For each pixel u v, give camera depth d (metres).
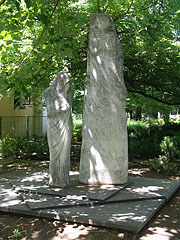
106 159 6.80
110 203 5.55
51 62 10.30
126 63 12.16
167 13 12.26
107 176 6.79
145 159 11.95
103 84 6.95
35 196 5.88
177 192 6.98
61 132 6.43
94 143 6.86
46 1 5.57
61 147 6.43
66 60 11.21
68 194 5.88
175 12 11.88
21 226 4.84
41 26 9.91
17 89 4.64
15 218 5.17
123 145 6.94
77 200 5.58
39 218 5.08
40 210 5.11
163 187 6.78
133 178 7.84
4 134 18.80
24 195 5.95
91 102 7.00
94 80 7.02
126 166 7.00
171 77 13.17
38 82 11.50
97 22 7.04
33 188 6.36
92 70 7.07
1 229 4.76
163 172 9.55
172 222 5.10
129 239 4.28
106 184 6.79
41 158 12.47
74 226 4.73
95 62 7.04
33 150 12.84
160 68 12.83
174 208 5.88
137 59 11.92
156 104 19.53
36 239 4.38
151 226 4.88
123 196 5.90
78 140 18.14
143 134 14.54
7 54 10.15
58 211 5.05
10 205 5.42
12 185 6.81
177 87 14.46
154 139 12.84
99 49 7.02
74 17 5.86
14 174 9.36
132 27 10.82
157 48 11.49
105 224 4.53
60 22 5.86
